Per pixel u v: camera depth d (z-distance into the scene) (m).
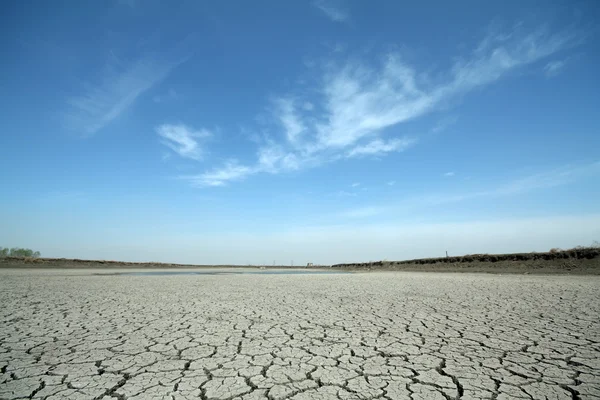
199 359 3.52
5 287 10.41
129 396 2.63
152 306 6.88
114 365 3.33
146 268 37.56
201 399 2.59
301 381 2.94
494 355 3.58
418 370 3.18
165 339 4.28
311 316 5.79
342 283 13.42
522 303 6.82
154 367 3.27
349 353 3.71
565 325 4.85
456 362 3.38
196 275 21.55
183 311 6.29
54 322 5.24
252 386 2.83
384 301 7.57
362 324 5.12
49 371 3.15
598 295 7.80
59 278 14.98
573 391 2.68
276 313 6.09
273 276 20.33
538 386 2.78
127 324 5.13
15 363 3.36
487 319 5.34
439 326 4.92
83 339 4.27
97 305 6.94
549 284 10.63
